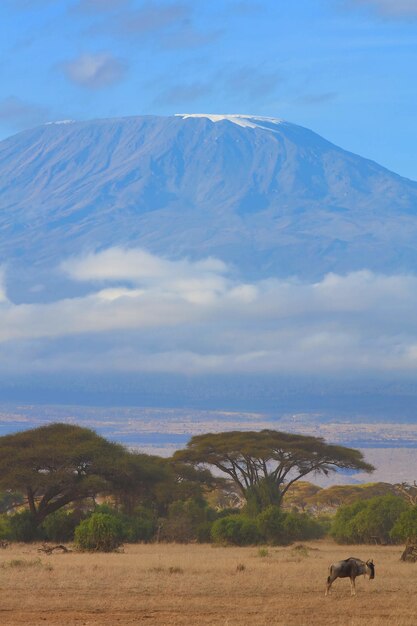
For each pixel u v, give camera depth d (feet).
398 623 185.88
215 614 198.90
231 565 311.68
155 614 198.80
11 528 525.34
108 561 336.90
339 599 221.05
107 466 563.07
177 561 335.88
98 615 197.36
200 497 618.44
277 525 501.56
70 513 536.42
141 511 574.56
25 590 235.61
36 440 597.52
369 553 422.00
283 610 203.82
